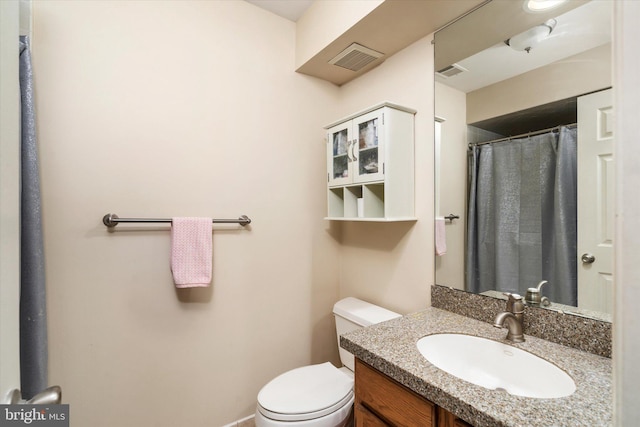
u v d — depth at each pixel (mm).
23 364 1021
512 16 1179
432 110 1474
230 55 1652
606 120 950
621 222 293
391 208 1440
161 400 1454
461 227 1357
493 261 1240
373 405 975
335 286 2059
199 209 1555
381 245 1757
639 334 280
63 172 1236
